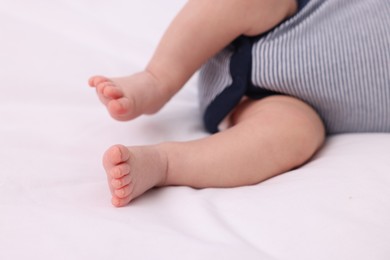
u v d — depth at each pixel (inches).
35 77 42.4
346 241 24.1
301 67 35.5
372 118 37.0
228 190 30.6
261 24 36.2
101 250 23.6
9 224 25.6
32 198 28.5
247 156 31.7
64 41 46.8
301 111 34.8
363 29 35.3
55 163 32.7
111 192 28.9
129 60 46.4
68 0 51.3
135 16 51.1
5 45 45.4
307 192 27.8
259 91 37.5
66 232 24.9
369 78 35.4
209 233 25.3
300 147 32.6
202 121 40.6
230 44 38.5
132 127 38.0
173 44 37.5
